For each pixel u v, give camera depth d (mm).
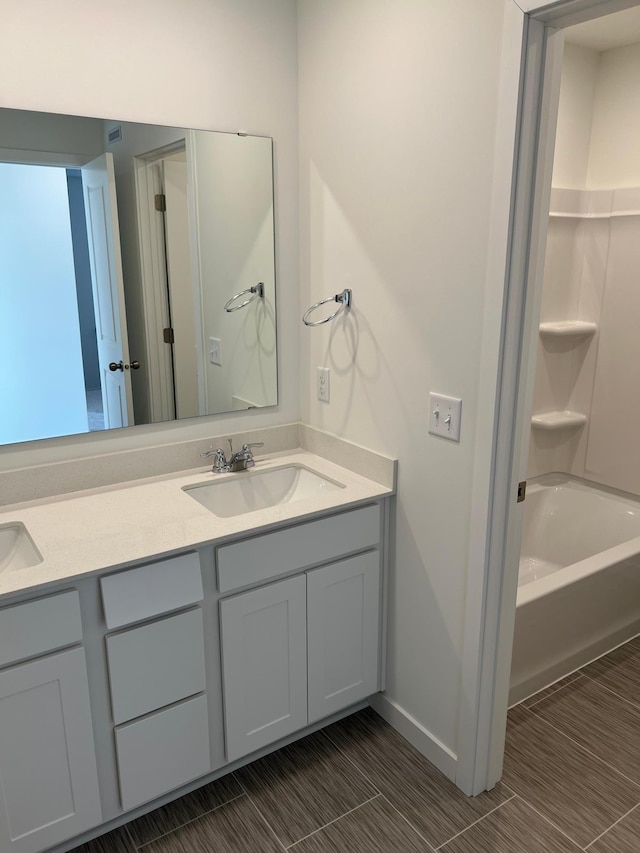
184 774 1771
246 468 2176
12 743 1479
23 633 1432
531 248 1510
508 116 1424
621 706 2256
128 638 1577
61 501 1895
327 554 1897
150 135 1895
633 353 2787
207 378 2160
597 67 2738
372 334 1968
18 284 1779
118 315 1954
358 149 1900
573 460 3119
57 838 1597
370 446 2061
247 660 1812
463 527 1756
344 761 2008
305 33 2041
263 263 2189
